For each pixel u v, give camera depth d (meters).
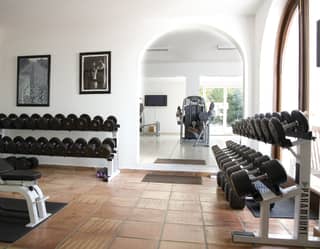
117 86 4.33
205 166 4.23
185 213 2.58
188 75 8.34
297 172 2.05
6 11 3.89
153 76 8.58
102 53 4.34
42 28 4.52
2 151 4.02
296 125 1.93
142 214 2.54
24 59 4.60
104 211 2.60
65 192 3.22
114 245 1.93
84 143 3.91
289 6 3.28
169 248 1.89
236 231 2.12
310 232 2.24
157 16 4.06
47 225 2.26
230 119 11.62
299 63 3.05
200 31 5.01
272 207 2.79
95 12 3.92
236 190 1.98
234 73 8.21
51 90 4.52
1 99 4.71
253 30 4.02
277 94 3.73
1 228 2.20
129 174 4.21
